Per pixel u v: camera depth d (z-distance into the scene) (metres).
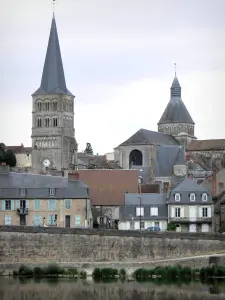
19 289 182.12
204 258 198.50
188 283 188.75
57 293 177.62
